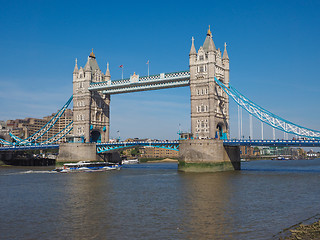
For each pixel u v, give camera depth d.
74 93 143.00
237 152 118.06
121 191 64.06
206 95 113.19
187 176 91.62
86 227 38.25
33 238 34.66
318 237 32.69
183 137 114.94
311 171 113.12
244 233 35.41
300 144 100.00
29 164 168.75
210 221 40.25
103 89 137.25
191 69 116.56
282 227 37.38
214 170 104.25
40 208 48.47
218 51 118.94
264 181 78.56
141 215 43.56
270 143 102.94
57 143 159.38
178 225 38.62
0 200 55.19
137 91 134.50
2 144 178.00
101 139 144.88
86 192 63.19
